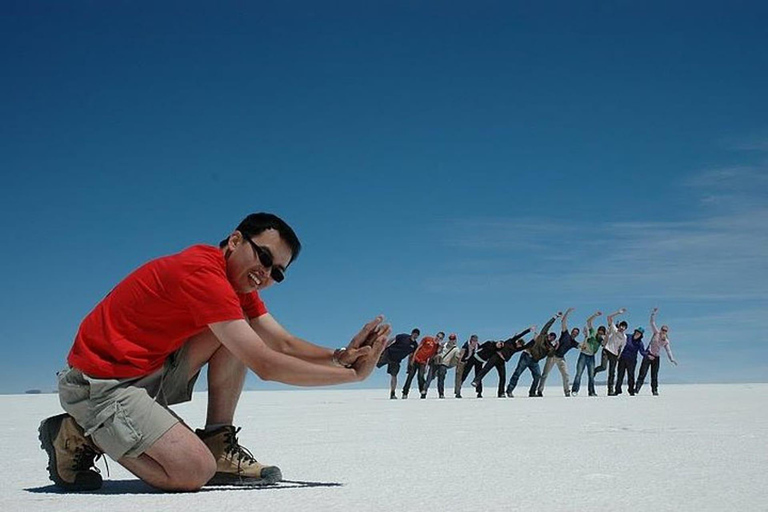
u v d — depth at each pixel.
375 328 4.19
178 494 3.95
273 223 4.25
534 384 20.80
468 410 12.62
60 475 4.17
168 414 4.03
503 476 4.59
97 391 3.97
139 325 4.02
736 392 20.75
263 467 4.30
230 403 4.40
